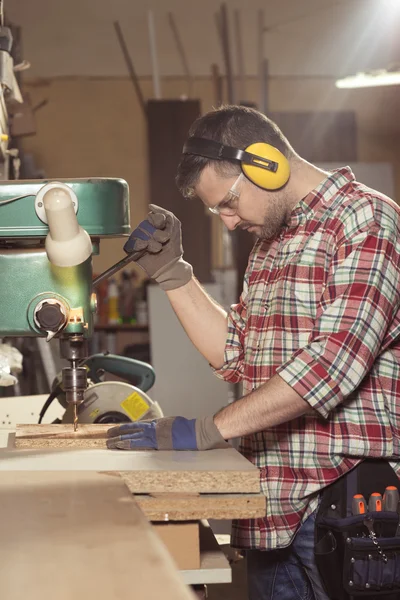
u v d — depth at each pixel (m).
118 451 1.55
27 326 1.62
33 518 1.05
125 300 6.14
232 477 1.31
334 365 1.54
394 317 1.72
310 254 1.73
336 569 1.68
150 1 5.99
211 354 2.04
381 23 6.33
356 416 1.72
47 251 1.54
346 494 1.72
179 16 6.29
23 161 5.62
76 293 1.62
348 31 6.54
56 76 7.80
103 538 0.94
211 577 1.29
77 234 1.53
